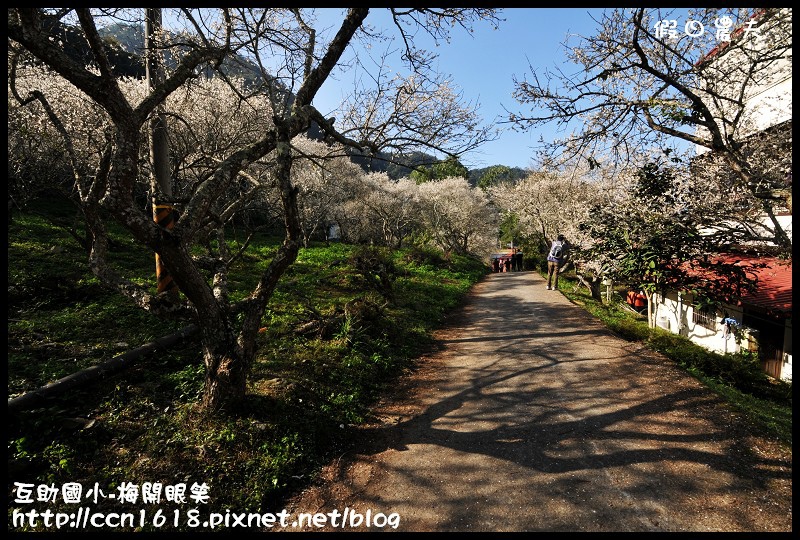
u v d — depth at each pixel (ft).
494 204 123.24
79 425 12.85
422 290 45.06
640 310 53.93
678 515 10.25
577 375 20.34
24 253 32.01
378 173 115.24
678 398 16.99
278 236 79.82
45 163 33.32
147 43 20.92
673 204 22.72
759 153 22.33
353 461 13.70
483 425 15.79
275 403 15.33
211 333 14.12
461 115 23.88
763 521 9.87
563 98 21.68
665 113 18.49
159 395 15.23
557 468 12.64
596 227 29.53
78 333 19.92
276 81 20.29
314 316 25.57
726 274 20.43
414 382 20.90
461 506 11.13
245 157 14.49
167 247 12.26
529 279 67.26
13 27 10.59
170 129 31.50
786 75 29.32
